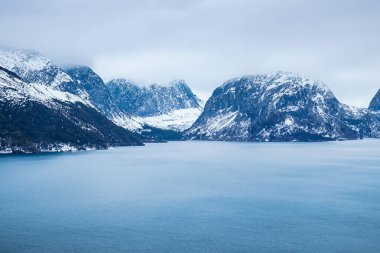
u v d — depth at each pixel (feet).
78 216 470.39
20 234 407.44
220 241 389.19
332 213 485.56
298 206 521.65
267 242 386.32
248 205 527.40
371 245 377.50
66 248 371.76
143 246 376.68
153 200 557.74
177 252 363.15
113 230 420.36
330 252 361.71
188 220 455.63
